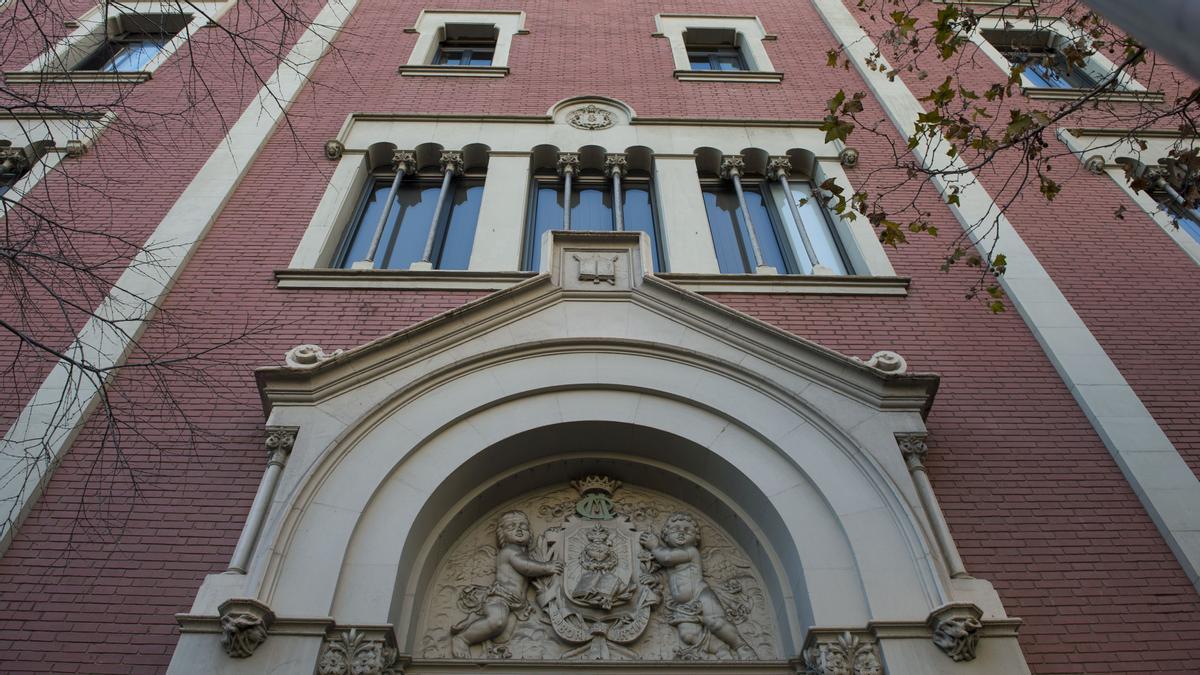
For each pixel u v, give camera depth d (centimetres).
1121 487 769
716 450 755
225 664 568
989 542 718
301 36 1493
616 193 1187
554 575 723
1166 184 1195
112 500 723
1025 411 841
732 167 1209
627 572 731
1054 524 735
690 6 1717
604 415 781
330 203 1109
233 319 917
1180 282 1020
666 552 736
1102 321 957
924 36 1561
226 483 742
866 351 908
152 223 1048
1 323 534
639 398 798
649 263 927
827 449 741
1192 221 1148
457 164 1202
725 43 1638
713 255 1057
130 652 619
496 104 1341
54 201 1067
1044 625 659
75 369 825
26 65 1389
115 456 760
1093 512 746
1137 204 1152
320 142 1234
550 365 818
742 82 1428
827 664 595
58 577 664
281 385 758
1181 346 924
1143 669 634
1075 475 778
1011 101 1398
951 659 591
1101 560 707
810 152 1234
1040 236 1088
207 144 1198
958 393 859
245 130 1231
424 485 715
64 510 714
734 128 1280
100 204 1071
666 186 1170
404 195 1193
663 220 1117
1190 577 691
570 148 1229
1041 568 699
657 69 1469
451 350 823
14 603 644
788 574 698
